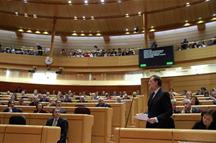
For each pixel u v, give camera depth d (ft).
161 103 11.23
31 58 60.44
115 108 25.12
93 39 70.85
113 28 67.10
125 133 9.46
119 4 56.18
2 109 24.09
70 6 57.88
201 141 8.30
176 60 53.67
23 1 56.49
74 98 39.17
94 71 61.00
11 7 59.31
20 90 57.26
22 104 29.89
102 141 20.35
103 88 60.39
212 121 11.05
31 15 62.54
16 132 10.44
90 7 57.98
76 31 68.90
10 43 68.13
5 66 58.80
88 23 65.31
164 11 58.39
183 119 16.22
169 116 10.93
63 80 61.00
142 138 9.16
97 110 21.02
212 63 49.90
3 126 10.58
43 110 22.70
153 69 55.52
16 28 67.67
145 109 36.88
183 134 8.61
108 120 20.84
